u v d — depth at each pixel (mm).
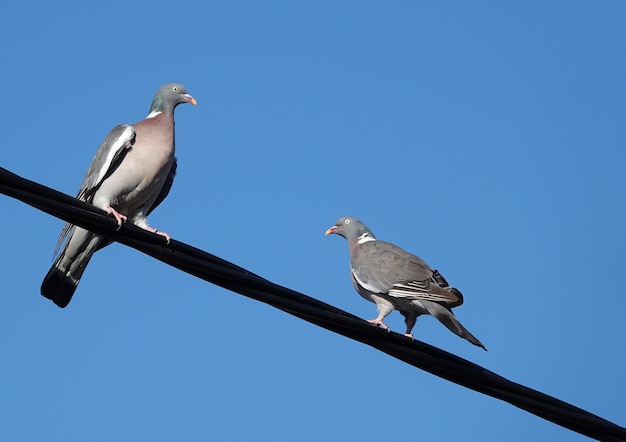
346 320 7945
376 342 8086
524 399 8141
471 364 8203
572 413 8148
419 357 8148
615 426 8195
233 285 7691
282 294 7750
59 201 7250
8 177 6984
